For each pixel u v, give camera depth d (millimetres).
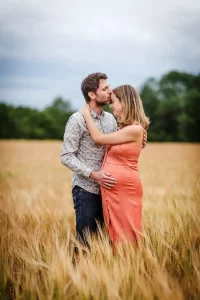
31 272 3033
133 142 3521
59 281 2674
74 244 3584
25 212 4773
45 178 12391
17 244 3525
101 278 2699
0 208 4773
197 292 2664
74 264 3414
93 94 3574
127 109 3535
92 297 2664
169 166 17766
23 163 20094
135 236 3525
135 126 3514
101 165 3688
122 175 3516
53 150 35125
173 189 7863
